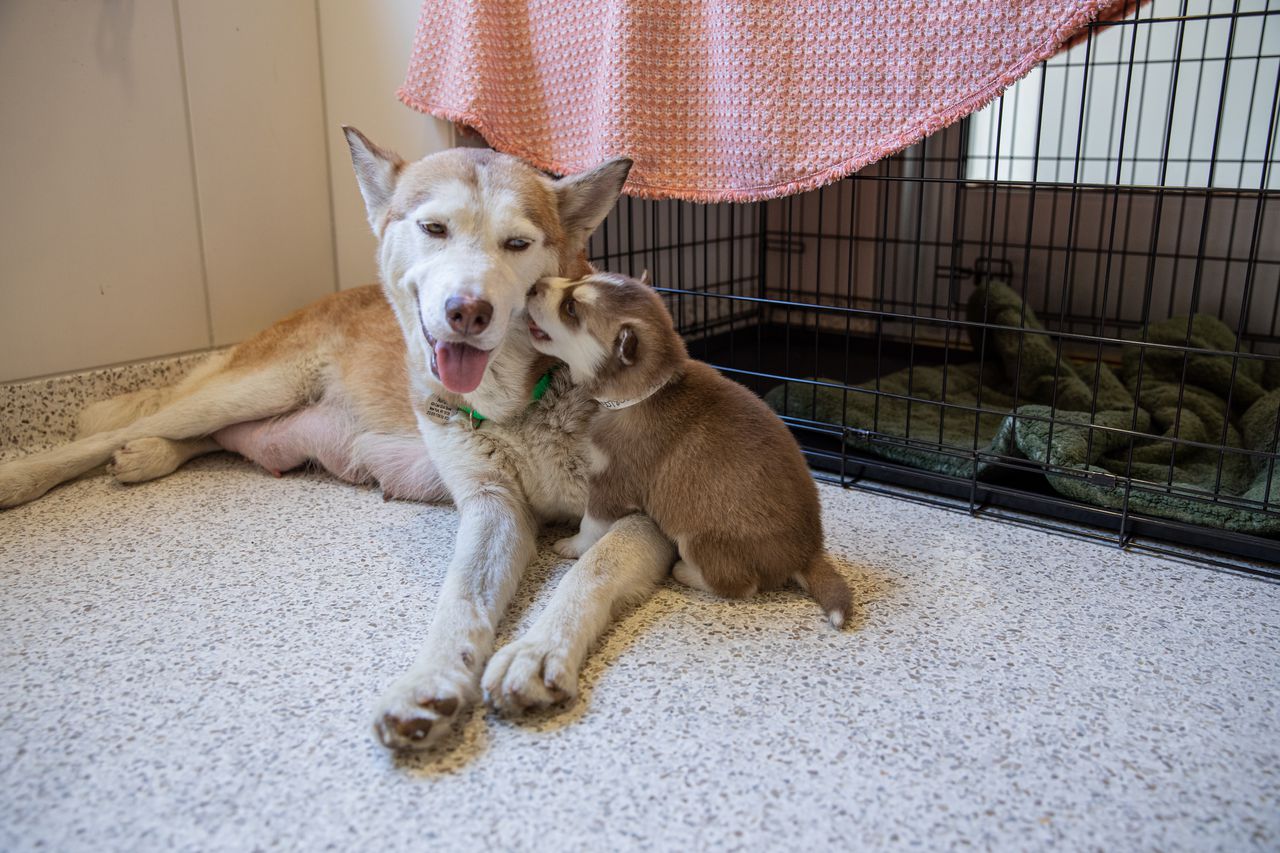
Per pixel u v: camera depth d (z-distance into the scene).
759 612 1.88
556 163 2.72
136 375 2.99
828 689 1.61
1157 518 2.23
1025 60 2.05
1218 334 3.25
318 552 2.16
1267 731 1.50
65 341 2.83
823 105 2.29
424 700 1.43
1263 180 1.93
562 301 1.87
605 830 1.28
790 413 3.04
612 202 2.10
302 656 1.71
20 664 1.69
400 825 1.29
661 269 3.79
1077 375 3.17
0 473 2.42
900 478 2.57
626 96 2.46
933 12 2.12
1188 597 1.95
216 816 1.31
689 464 1.84
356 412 2.59
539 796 1.35
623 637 1.78
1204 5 3.62
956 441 2.75
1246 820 1.31
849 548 2.19
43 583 2.00
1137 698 1.59
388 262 2.05
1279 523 2.09
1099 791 1.37
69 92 2.70
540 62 2.69
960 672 1.66
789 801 1.34
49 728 1.51
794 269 4.35
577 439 2.10
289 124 3.21
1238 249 3.58
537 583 2.02
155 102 2.88
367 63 3.10
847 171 2.29
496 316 1.79
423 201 1.93
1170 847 1.26
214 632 1.80
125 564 2.10
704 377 1.95
